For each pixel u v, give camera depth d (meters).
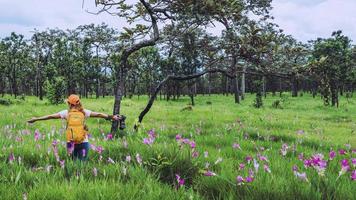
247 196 4.64
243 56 13.11
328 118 29.69
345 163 4.81
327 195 4.51
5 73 101.06
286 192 4.68
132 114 25.97
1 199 4.45
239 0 12.31
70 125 7.23
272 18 41.12
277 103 45.72
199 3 11.95
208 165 6.34
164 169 6.33
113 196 4.53
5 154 7.10
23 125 15.31
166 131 13.43
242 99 75.19
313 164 5.02
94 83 96.94
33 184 5.29
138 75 85.19
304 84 122.38
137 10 13.15
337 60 75.44
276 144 10.66
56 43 88.25
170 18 12.82
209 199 5.06
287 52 12.80
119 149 7.91
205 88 139.00
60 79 41.75
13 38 100.00
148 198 4.55
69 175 5.73
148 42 12.65
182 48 14.02
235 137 11.16
